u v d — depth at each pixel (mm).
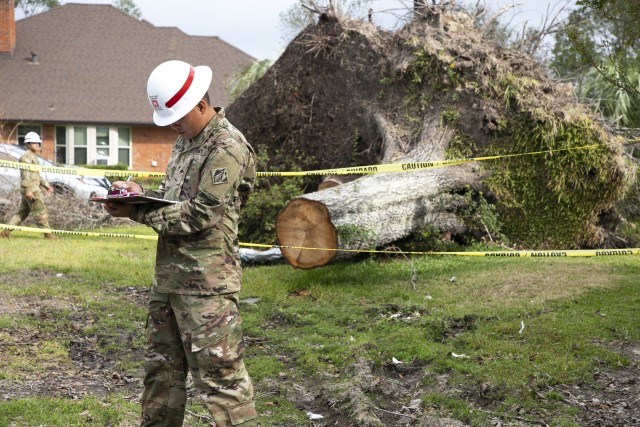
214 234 3574
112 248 10781
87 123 26125
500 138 10742
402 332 6188
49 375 5148
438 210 9898
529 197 10641
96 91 26953
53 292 7543
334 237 8383
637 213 12539
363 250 8555
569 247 10766
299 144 12867
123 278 8531
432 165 7664
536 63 11742
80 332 6270
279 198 11219
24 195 11828
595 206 10719
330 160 12617
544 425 4328
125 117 26234
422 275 8484
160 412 3729
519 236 10758
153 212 3479
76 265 9078
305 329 6543
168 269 3584
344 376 5258
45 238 11773
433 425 4309
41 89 26625
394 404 4789
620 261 9461
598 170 10508
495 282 7918
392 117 11656
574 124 10523
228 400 3553
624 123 14625
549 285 7672
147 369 3727
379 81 11891
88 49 28609
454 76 11047
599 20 7406
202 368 3533
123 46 29016
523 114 10602
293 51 13008
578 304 6875
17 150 14898
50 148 26266
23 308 6875
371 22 12516
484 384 4902
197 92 3596
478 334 6000
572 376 5047
